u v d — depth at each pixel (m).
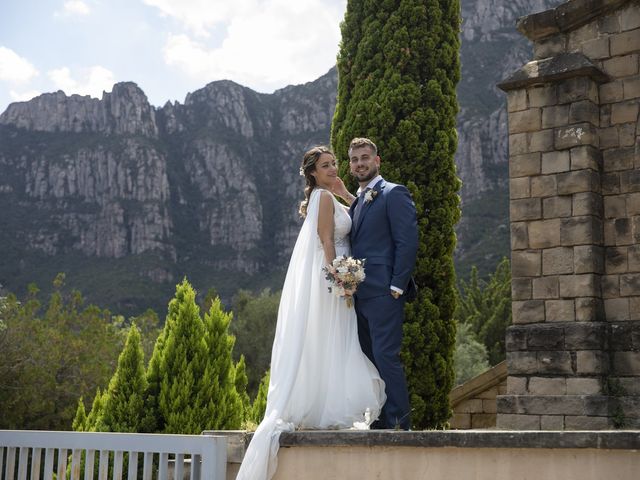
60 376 32.81
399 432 5.21
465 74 151.38
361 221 6.34
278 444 5.69
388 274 6.13
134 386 11.83
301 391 6.11
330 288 6.21
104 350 34.44
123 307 139.12
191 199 173.50
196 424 11.54
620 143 10.52
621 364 9.99
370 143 6.57
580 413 9.80
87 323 36.06
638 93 10.47
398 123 11.20
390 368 5.99
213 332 12.31
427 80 11.43
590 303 10.15
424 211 11.04
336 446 5.45
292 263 6.39
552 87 10.79
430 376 10.69
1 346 30.41
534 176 10.79
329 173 6.61
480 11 160.75
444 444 5.02
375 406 6.05
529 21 11.27
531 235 10.70
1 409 29.89
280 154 182.50
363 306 6.19
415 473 5.14
